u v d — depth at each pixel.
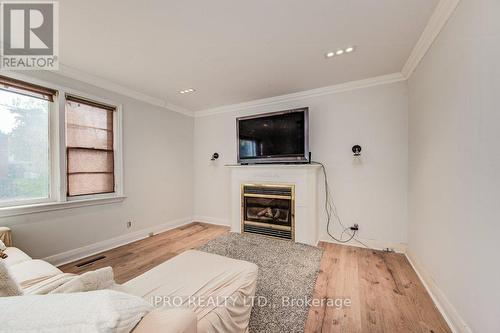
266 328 1.42
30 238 2.17
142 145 3.32
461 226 1.36
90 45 2.00
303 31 1.81
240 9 1.55
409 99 2.53
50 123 2.37
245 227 3.47
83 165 2.63
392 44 2.00
